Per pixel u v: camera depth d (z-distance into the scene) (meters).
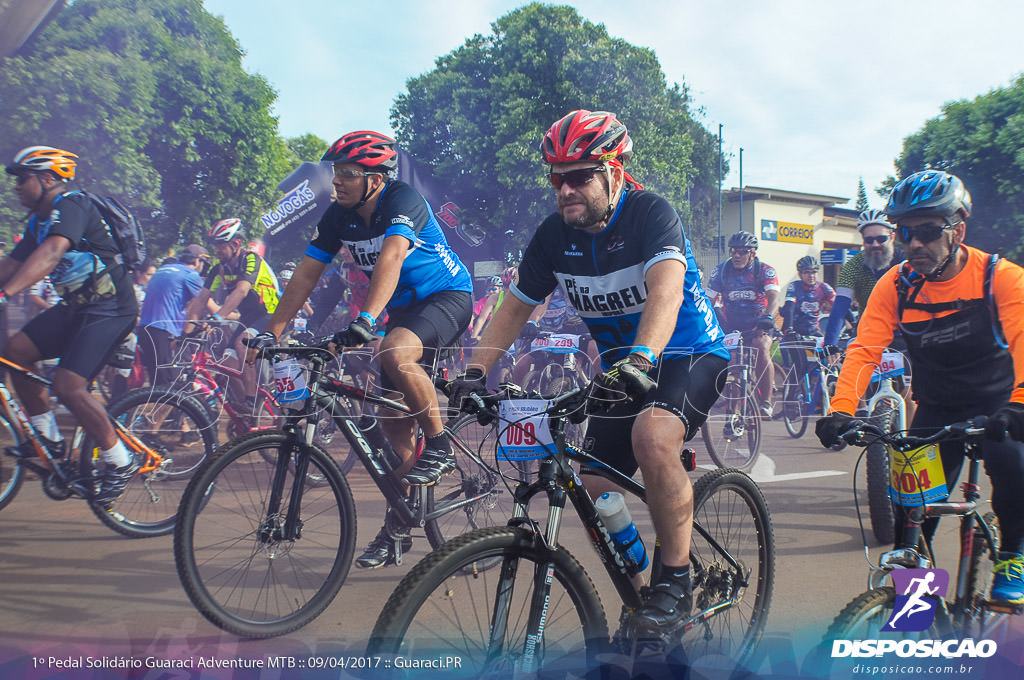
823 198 28.89
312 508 2.57
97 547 3.18
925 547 2.01
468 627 1.60
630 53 15.86
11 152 6.88
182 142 8.88
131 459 3.20
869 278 5.11
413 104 16.64
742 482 2.31
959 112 13.29
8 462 3.40
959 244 2.22
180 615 2.50
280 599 2.45
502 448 1.79
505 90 15.30
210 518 2.41
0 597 2.60
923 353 2.32
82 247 3.09
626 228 2.05
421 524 2.88
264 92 9.99
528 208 15.07
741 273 5.68
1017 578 2.10
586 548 3.12
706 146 17.92
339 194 2.86
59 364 3.05
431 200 15.58
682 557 1.92
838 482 4.38
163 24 8.71
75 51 7.29
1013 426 1.86
